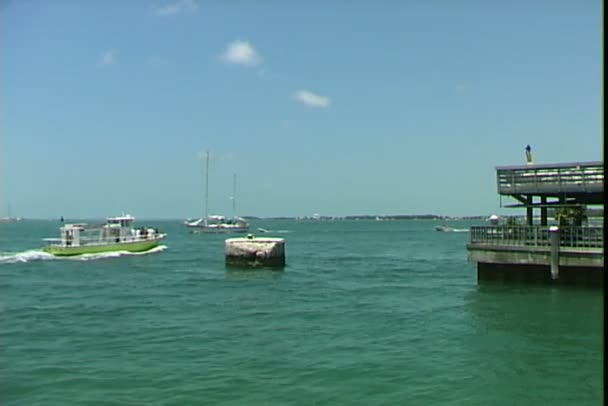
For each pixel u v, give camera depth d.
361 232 184.62
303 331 22.34
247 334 21.84
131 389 15.11
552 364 17.09
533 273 30.95
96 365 17.42
